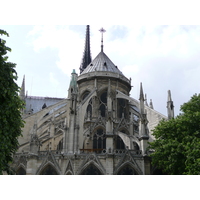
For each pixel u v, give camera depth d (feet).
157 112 181.88
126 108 217.36
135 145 176.35
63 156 147.54
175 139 116.37
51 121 182.80
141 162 146.61
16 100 82.02
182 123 114.62
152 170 145.69
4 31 77.15
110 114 154.20
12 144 83.82
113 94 209.26
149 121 185.47
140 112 158.40
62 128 187.42
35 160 149.18
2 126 75.92
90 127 184.34
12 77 79.77
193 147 99.91
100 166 143.95
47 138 177.88
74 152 147.95
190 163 96.89
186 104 123.75
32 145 150.92
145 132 153.79
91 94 198.29
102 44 252.83
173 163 111.55
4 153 74.74
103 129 184.75
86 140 180.96
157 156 125.59
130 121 192.34
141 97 161.89
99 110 196.03
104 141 182.19
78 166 145.79
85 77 216.74
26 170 148.25
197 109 119.03
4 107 75.66
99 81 213.66
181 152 110.01
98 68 221.46
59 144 182.39
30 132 187.42
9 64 80.69
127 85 225.97
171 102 162.40
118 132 178.60
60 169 146.30
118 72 225.35
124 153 147.02
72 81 168.35
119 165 144.25
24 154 154.81
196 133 107.34
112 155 145.28
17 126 83.30
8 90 74.59
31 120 192.34
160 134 127.95
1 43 76.38
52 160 148.46
